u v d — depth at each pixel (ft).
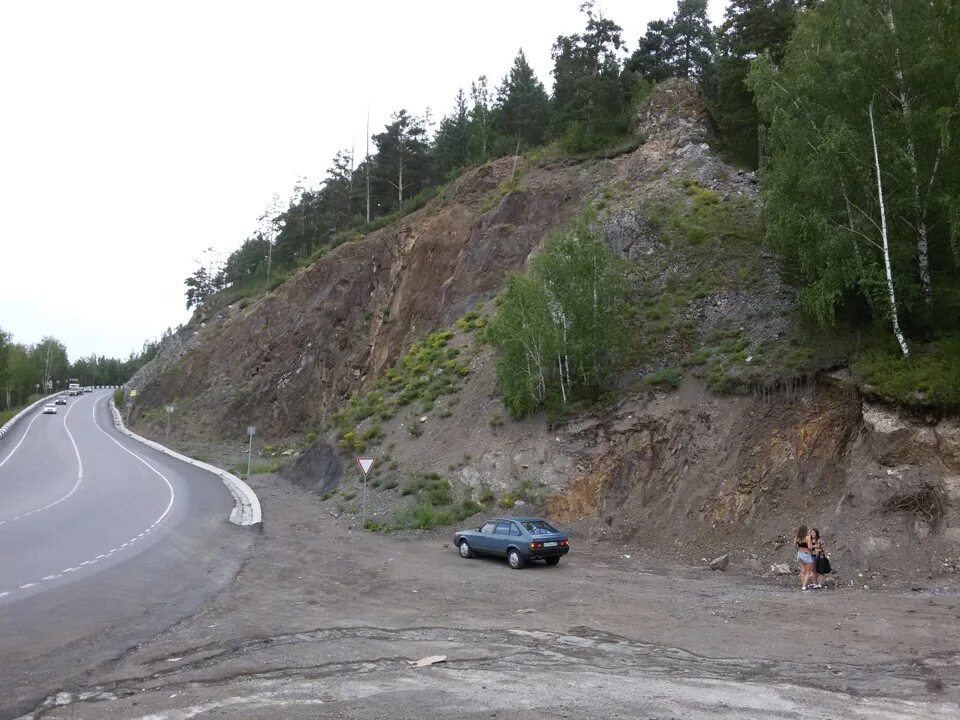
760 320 79.10
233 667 29.09
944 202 58.65
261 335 187.11
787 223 67.26
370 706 23.89
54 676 27.84
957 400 54.29
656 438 72.23
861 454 57.77
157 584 48.19
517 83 224.33
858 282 62.90
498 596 46.14
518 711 23.30
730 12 138.10
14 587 46.03
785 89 69.72
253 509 88.94
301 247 268.62
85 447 172.76
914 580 47.09
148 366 258.57
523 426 85.40
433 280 151.33
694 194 112.47
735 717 22.61
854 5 66.69
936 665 28.84
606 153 144.56
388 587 49.26
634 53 171.83
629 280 97.09
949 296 63.52
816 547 47.83
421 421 102.53
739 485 63.00
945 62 61.26
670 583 50.47
